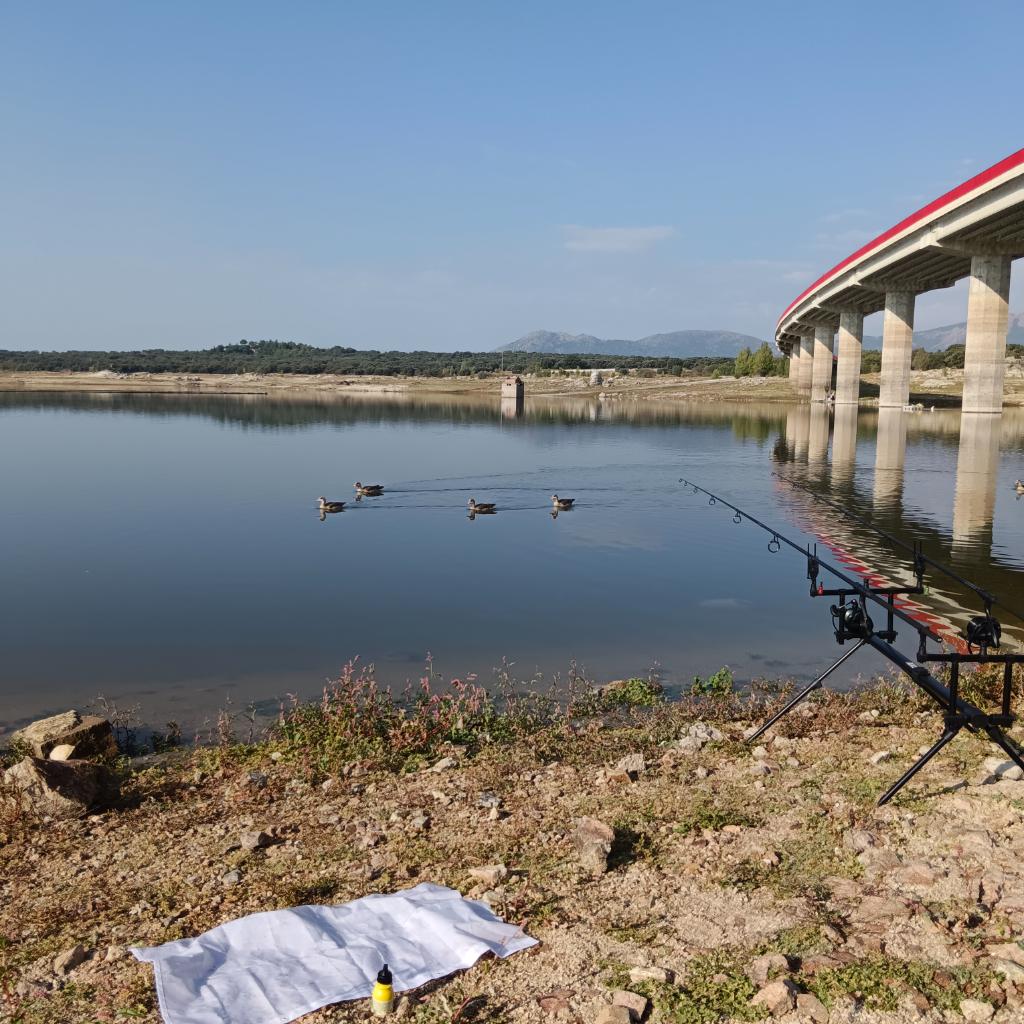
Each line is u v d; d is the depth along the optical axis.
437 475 50.38
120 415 102.19
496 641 17.95
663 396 159.25
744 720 11.95
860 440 70.38
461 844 8.02
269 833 8.42
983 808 8.04
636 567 26.05
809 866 7.15
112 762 11.49
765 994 5.37
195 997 5.60
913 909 6.35
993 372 79.19
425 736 11.45
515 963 5.91
